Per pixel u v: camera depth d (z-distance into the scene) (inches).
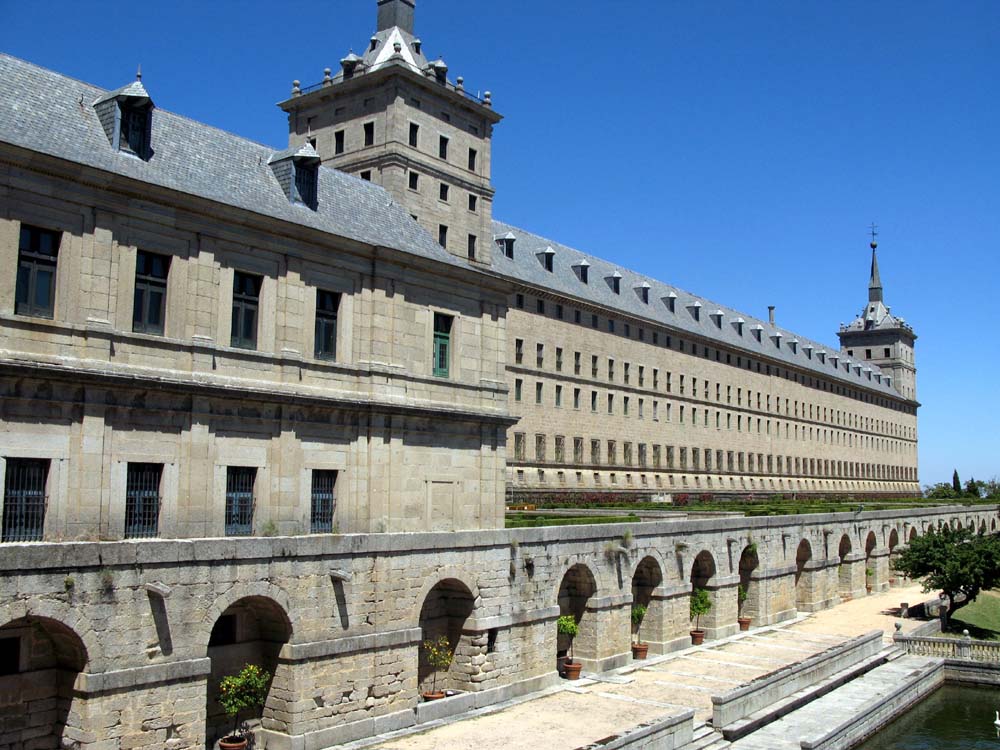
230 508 1149.7
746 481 4805.6
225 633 1107.3
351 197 1487.5
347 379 1305.4
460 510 1457.9
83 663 912.3
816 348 6117.1
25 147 956.0
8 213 964.0
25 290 981.2
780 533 2266.2
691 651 1812.3
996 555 2293.3
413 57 2326.5
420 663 1322.6
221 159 1293.1
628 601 1665.8
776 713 1432.1
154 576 955.3
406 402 1374.3
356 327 1325.0
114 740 917.2
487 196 2423.7
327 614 1126.4
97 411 1013.2
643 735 1127.0
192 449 1101.7
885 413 7007.9
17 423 952.9
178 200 1095.6
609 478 3673.7
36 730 939.3
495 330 1562.5
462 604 1348.4
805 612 2422.5
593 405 3619.6
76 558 894.4
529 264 3417.8
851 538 2701.8
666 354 4170.8
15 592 853.8
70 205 1014.4
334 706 1126.4
